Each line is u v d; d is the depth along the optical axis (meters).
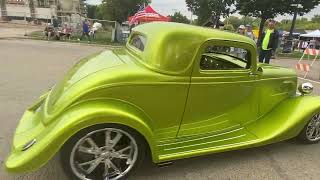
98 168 3.37
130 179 3.59
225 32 3.83
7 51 12.83
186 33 3.45
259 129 4.23
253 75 4.06
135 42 4.04
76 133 3.03
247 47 3.88
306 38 38.88
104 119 3.05
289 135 4.30
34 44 16.66
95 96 3.15
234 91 3.96
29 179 3.46
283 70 4.66
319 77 11.77
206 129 3.96
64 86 3.46
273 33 10.67
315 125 4.62
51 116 3.16
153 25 3.82
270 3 25.89
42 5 51.50
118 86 3.21
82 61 4.19
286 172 3.95
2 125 4.84
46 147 2.92
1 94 6.46
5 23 38.25
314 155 4.44
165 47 3.37
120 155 3.34
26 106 5.79
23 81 7.71
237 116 4.14
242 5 27.39
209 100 3.80
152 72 3.36
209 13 32.47
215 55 3.87
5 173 3.55
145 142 3.37
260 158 4.24
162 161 3.45
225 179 3.71
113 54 4.06
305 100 4.52
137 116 3.32
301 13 27.12
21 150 3.07
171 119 3.65
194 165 3.95
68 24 23.75
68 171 3.17
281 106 4.52
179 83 3.49
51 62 10.82
